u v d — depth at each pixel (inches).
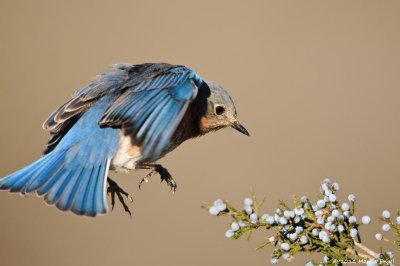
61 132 419.2
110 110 382.6
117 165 399.9
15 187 372.5
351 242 301.1
